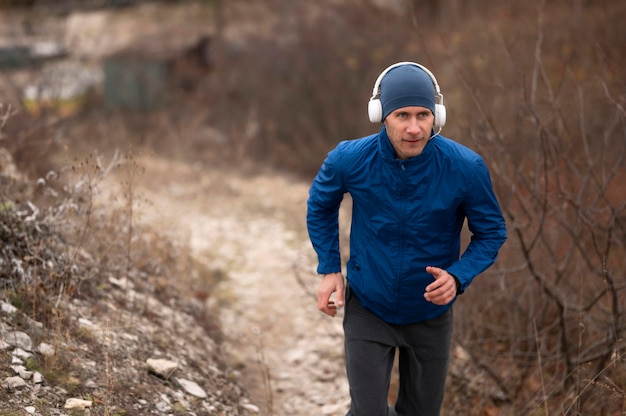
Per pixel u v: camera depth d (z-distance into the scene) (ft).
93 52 60.44
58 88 49.06
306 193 32.65
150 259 17.54
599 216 15.03
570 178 14.80
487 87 18.51
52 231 14.01
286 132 45.70
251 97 47.80
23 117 22.16
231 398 13.48
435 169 9.08
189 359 13.96
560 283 15.48
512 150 15.08
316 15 47.34
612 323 13.23
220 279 21.25
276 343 17.49
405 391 10.61
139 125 52.19
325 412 14.47
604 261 12.90
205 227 26.37
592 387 12.92
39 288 12.58
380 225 9.36
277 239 25.45
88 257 15.24
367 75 42.70
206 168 37.93
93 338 12.50
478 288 15.88
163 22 67.51
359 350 9.89
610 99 13.79
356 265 9.80
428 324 9.98
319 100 44.45
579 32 26.27
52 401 10.37
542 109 15.76
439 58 35.40
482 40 29.66
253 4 58.80
